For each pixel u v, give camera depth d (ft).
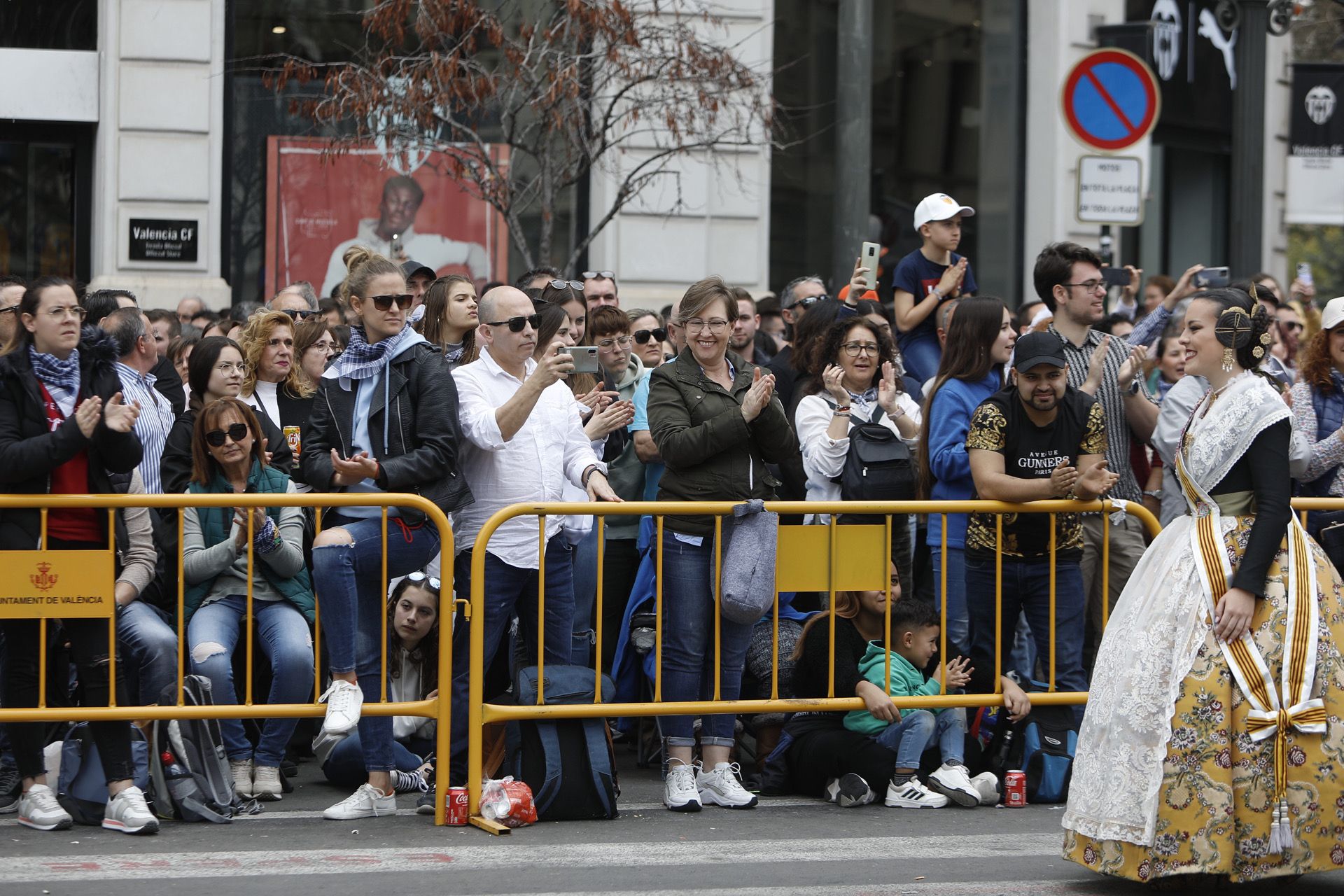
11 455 62.13
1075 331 83.05
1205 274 91.30
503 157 127.65
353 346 66.90
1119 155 102.32
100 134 136.67
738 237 146.30
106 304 89.04
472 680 66.03
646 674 77.25
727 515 68.39
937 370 89.56
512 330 67.51
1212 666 54.19
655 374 70.03
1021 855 61.93
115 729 64.85
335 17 139.85
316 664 67.10
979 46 162.50
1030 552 72.90
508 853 61.31
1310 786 53.88
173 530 72.02
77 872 57.82
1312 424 78.02
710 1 140.77
